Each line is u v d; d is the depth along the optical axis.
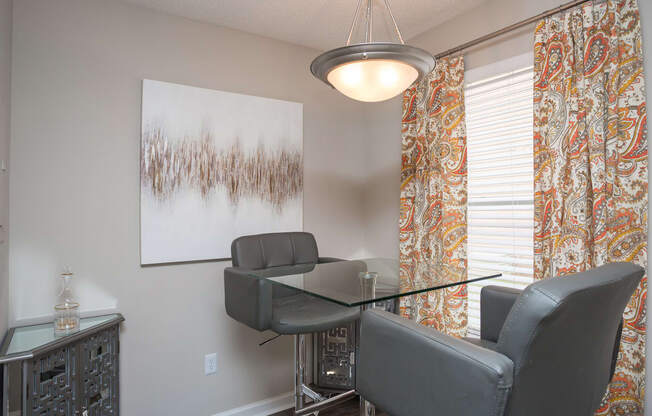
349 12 2.38
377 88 1.52
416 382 1.10
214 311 2.46
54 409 1.62
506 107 2.22
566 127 1.84
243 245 2.13
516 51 2.15
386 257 3.00
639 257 1.62
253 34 2.65
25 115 1.93
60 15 2.03
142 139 2.21
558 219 1.84
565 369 1.01
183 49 2.38
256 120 2.61
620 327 1.36
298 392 2.04
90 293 2.08
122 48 2.19
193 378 2.38
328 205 3.01
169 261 2.29
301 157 2.81
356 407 2.54
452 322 2.35
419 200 2.57
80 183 2.06
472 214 2.42
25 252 1.92
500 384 0.89
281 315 1.78
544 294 0.88
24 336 1.71
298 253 2.35
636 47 1.65
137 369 2.20
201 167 2.39
